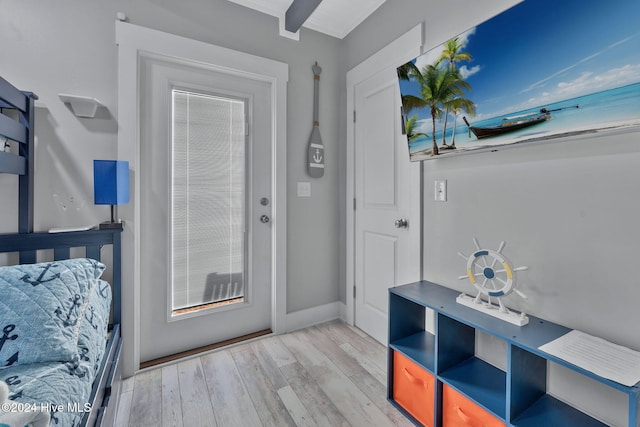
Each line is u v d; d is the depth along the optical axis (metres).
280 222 2.23
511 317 1.20
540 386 1.18
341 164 2.53
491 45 1.20
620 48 0.89
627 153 1.01
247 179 2.15
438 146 1.53
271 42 2.17
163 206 1.87
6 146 1.43
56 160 1.57
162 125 1.86
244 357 1.93
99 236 1.63
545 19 1.03
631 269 1.01
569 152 1.16
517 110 1.17
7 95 1.26
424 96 1.53
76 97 1.52
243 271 2.17
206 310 2.03
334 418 1.42
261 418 1.41
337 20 2.28
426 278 1.79
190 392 1.59
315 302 2.46
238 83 2.10
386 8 2.02
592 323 1.11
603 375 0.86
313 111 2.38
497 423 1.14
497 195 1.41
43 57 1.54
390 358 1.57
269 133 2.22
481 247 1.48
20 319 0.99
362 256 2.31
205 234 2.02
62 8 1.57
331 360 1.91
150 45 1.75
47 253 1.57
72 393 0.89
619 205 1.03
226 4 1.99
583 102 0.99
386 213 2.07
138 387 1.62
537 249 1.26
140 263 1.81
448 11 1.59
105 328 1.39
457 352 1.42
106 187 1.48
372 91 2.16
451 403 1.30
